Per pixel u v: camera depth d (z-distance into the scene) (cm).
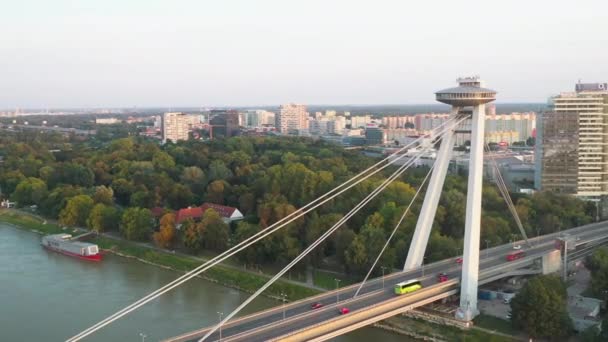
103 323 12419
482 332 15900
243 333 12888
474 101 16550
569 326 15312
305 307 15050
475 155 16738
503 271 19038
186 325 16650
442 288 17100
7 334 15875
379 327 16812
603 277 17825
